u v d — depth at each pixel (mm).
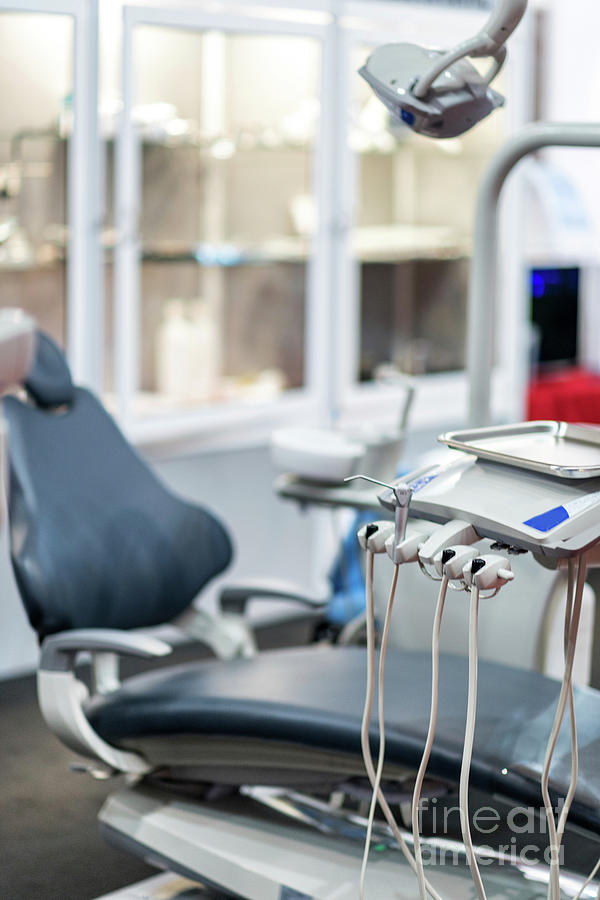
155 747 1964
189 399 3529
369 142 3729
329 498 2348
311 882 1810
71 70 3096
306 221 3684
